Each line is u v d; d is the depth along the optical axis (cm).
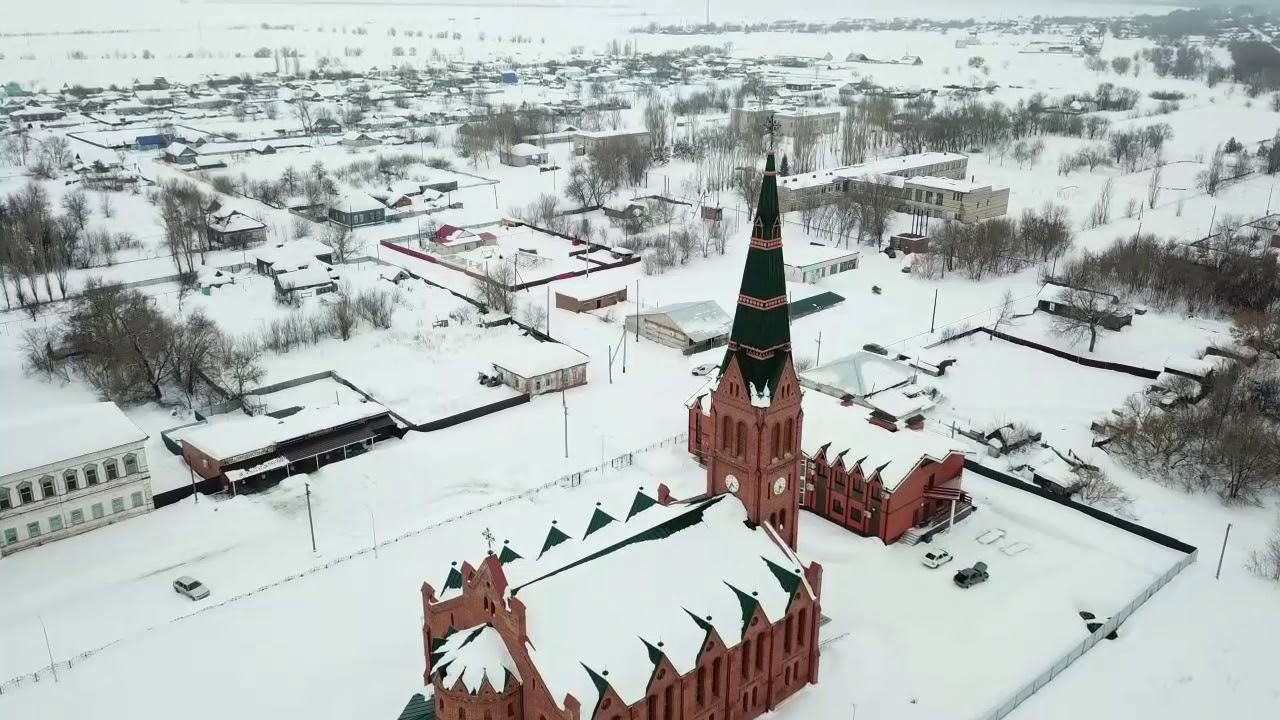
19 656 8456
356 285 18850
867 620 9000
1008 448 12469
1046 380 14900
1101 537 10538
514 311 17638
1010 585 9612
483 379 14500
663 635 6775
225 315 17238
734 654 7125
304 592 9369
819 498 10969
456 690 6475
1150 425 12256
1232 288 17450
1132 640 8819
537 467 11931
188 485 11362
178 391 14262
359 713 7662
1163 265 18338
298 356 15625
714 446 8075
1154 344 16038
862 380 13850
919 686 8088
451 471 11838
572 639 6531
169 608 9194
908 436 10919
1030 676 8238
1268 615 9175
